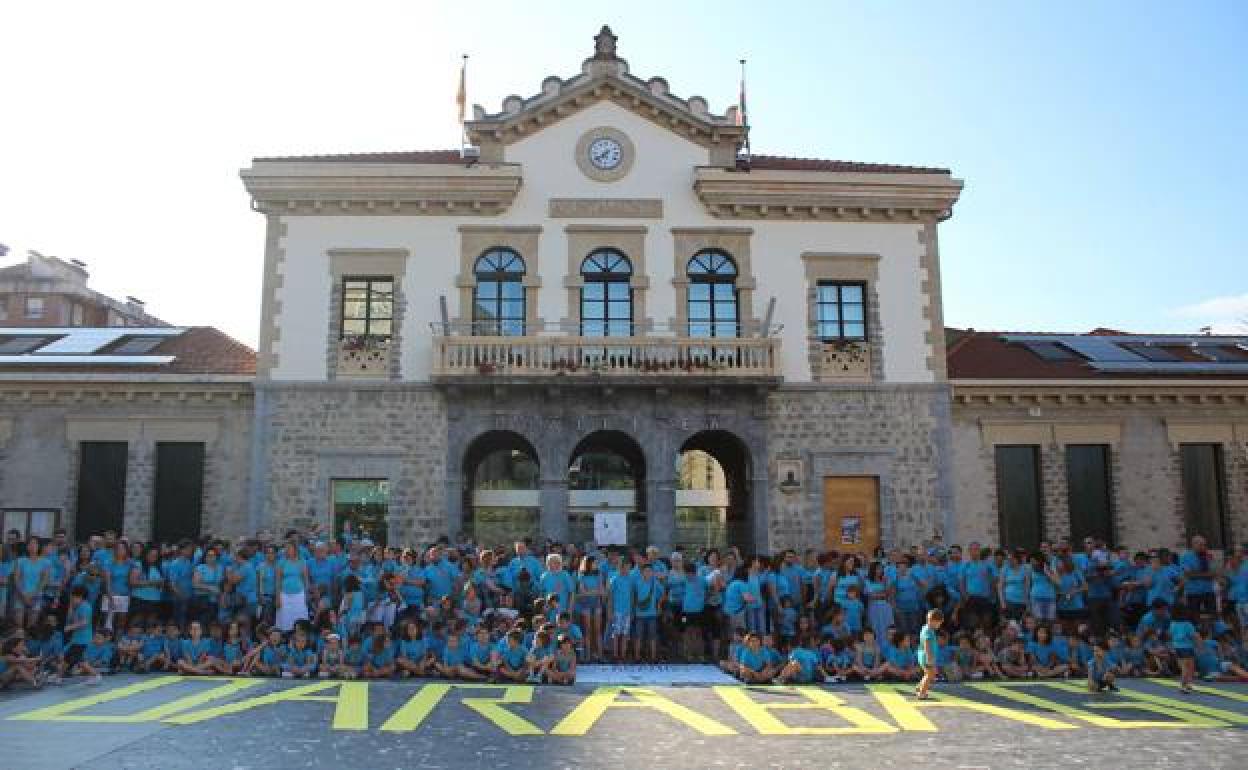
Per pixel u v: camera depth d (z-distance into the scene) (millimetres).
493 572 16406
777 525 21875
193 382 22109
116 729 10188
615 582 15938
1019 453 23578
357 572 15594
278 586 15258
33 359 23312
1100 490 23578
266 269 22328
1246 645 15117
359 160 24031
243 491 22000
